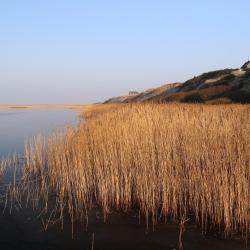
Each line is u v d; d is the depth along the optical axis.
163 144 11.85
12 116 55.22
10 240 8.88
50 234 9.19
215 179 9.34
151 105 24.58
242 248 8.22
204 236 8.82
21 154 19.45
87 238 8.96
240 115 17.59
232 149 10.38
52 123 37.34
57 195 11.95
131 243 8.68
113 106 36.34
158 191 10.41
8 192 12.34
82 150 13.74
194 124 14.72
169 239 8.77
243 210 8.84
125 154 11.84
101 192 11.10
